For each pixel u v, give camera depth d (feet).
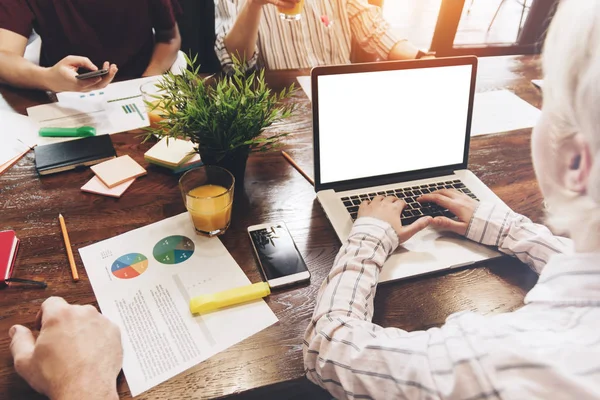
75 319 1.95
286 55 5.56
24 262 2.43
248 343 2.08
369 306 2.16
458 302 2.35
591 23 1.27
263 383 1.93
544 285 1.58
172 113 2.67
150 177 3.15
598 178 1.28
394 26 11.46
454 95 3.07
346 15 5.64
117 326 2.03
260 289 2.29
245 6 4.58
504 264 2.59
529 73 4.99
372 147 3.01
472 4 12.10
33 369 1.84
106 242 2.59
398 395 1.57
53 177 3.09
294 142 3.61
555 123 1.43
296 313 2.24
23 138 3.45
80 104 3.94
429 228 2.76
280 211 2.91
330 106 2.84
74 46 5.26
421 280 2.47
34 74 4.01
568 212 1.47
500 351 1.35
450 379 1.40
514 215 2.68
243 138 2.73
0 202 2.84
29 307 2.20
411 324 2.22
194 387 1.89
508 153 3.63
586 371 1.21
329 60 5.77
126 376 1.91
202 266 2.47
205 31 6.22
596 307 1.38
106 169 3.11
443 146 3.19
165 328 2.12
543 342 1.34
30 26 4.73
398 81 2.92
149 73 5.45
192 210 2.54
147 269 2.42
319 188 3.00
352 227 2.61
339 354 1.80
